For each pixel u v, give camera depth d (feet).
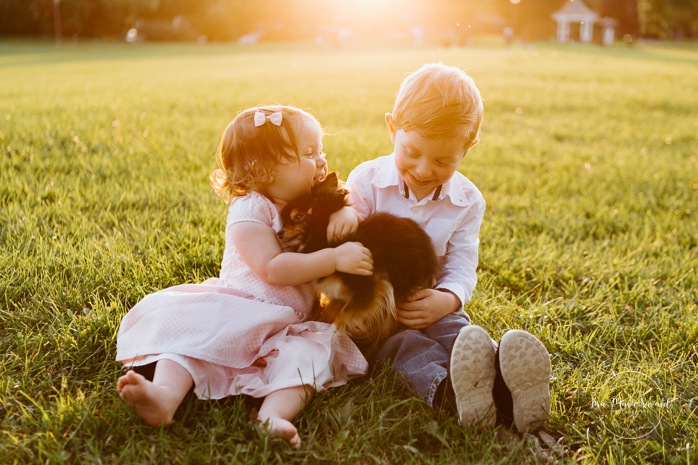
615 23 259.60
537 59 90.89
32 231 12.71
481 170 22.03
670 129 34.09
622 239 15.60
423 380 8.38
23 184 16.14
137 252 12.12
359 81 54.29
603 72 68.74
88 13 188.75
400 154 9.16
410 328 9.03
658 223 16.76
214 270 11.69
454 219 9.97
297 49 149.28
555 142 29.25
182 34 193.16
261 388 7.84
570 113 39.17
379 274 8.18
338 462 7.18
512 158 24.53
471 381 7.69
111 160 19.75
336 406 8.19
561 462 7.39
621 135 31.81
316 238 8.35
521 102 42.42
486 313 10.82
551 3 262.88
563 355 9.92
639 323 11.05
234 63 84.64
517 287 12.55
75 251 11.71
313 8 238.07
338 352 8.53
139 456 7.06
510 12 264.93
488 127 32.89
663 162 25.12
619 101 44.50
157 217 14.25
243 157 8.78
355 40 208.74
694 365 9.70
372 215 8.77
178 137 24.88
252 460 6.99
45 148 20.53
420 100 8.71
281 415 7.62
